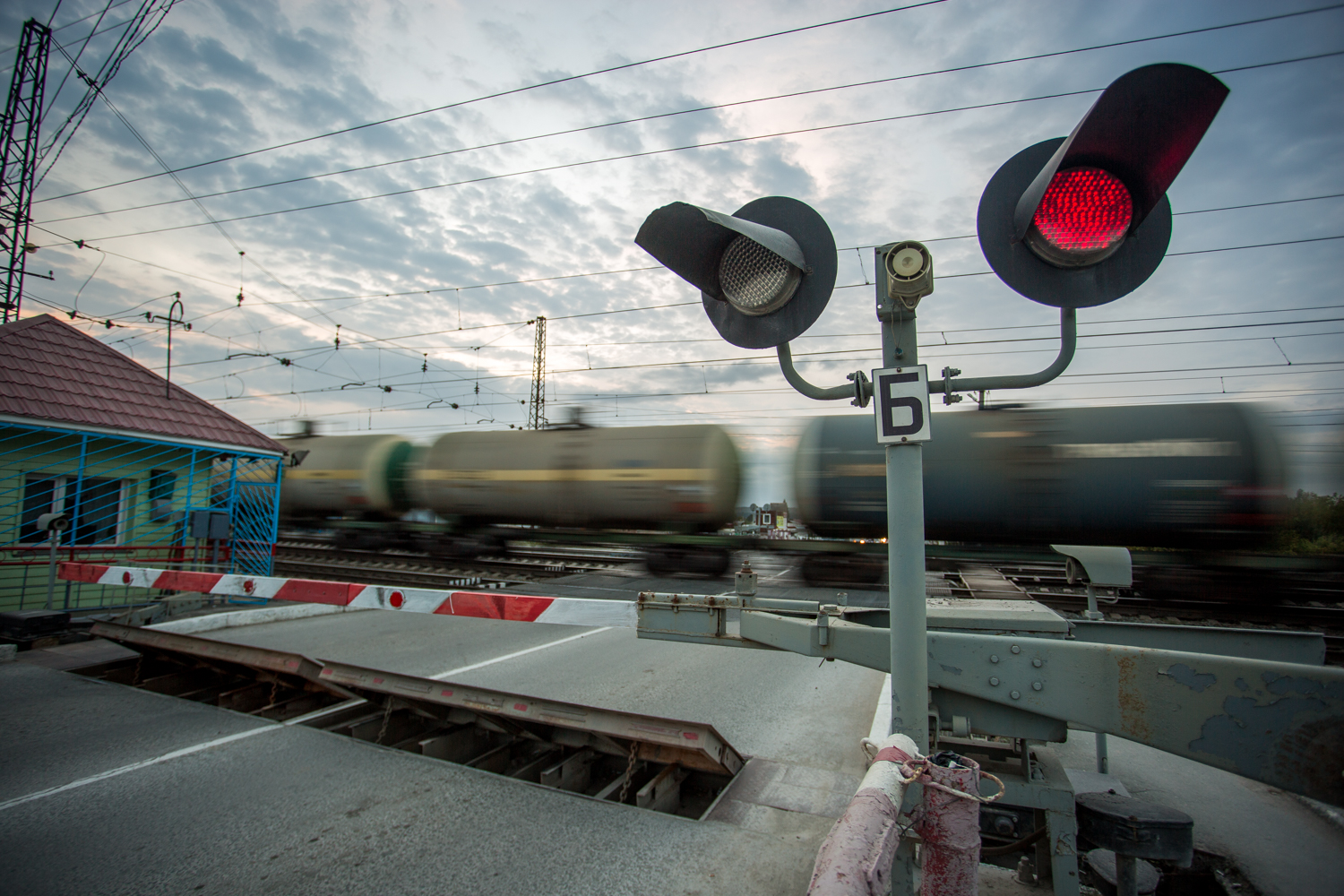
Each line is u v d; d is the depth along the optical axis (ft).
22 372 26.50
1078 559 9.75
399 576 42.09
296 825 9.40
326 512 57.62
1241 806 10.48
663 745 11.00
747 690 17.16
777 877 8.14
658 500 41.37
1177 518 28.58
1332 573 26.53
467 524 49.44
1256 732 5.16
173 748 12.22
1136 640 8.60
